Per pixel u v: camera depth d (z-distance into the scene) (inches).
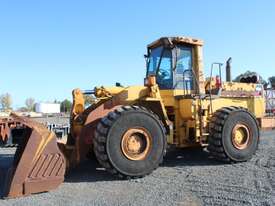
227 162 358.0
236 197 237.5
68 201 240.4
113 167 295.0
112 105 326.6
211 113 379.9
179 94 371.6
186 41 373.4
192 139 367.9
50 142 267.9
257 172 310.7
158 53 383.2
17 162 273.7
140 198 242.2
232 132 359.3
